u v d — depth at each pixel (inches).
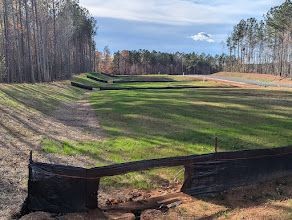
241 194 381.1
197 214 336.2
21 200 354.3
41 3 2214.6
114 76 4392.2
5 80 1760.6
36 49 1989.4
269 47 4030.5
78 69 4010.8
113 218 325.4
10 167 450.0
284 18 3056.1
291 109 1019.3
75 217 322.3
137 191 405.7
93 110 1074.1
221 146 590.2
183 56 6486.2
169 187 416.5
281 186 402.3
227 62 5733.3
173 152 558.9
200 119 861.8
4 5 1711.4
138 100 1310.3
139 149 577.3
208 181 378.9
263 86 2145.7
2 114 745.6
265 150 406.3
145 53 6323.8
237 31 4820.4
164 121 839.7
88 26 4141.2
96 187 337.4
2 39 2016.5
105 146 596.4
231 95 1470.2
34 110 916.0
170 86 2258.9
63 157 522.6
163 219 323.9
